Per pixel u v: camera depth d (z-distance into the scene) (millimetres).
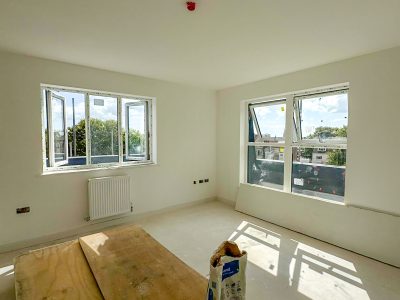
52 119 3266
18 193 2922
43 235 3109
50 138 3248
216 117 5070
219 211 4406
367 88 2828
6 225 2861
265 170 4285
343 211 3027
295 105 3740
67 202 3279
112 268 1671
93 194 3379
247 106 4535
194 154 4742
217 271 888
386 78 2680
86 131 3553
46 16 1971
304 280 2301
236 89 4570
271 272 2434
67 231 3291
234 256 984
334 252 2865
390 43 2518
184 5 1810
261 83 4082
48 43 2539
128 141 4012
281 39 2428
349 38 2393
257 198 4113
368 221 2807
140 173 3992
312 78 3352
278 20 2037
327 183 3406
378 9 1850
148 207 4117
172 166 4418
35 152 3016
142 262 1755
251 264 2584
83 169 3486
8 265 2553
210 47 2641
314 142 3562
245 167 4621
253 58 2998
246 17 1988
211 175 5066
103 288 1447
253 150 4484
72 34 2324
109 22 2082
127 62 3164
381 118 2734
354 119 2953
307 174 3654
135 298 1356
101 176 3566
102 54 2867
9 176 2861
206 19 2025
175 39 2436
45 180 3100
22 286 1497
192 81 4219
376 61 2744
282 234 3391
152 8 1852
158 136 4191
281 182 4023
